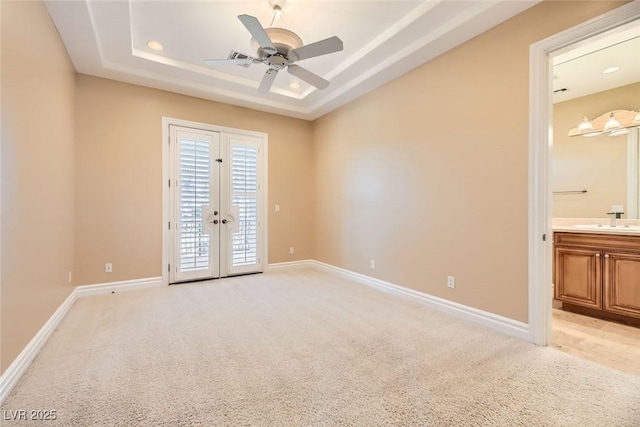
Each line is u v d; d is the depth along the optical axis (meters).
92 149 3.38
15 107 1.73
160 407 1.46
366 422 1.36
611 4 1.82
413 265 3.20
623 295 2.55
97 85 3.42
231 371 1.80
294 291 3.58
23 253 1.83
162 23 2.62
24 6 1.86
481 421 1.37
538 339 2.15
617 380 1.70
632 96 3.04
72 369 1.81
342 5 2.38
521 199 2.25
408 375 1.75
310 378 1.72
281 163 4.85
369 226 3.84
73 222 3.17
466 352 2.04
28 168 1.92
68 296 2.92
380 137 3.65
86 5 2.22
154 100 3.77
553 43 2.06
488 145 2.47
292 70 2.49
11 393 1.56
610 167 3.19
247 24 1.86
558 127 3.54
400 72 3.27
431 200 2.99
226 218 4.32
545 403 1.50
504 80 2.35
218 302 3.15
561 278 2.95
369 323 2.57
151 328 2.45
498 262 2.40
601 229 2.73
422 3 2.37
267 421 1.37
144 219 3.70
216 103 4.24
